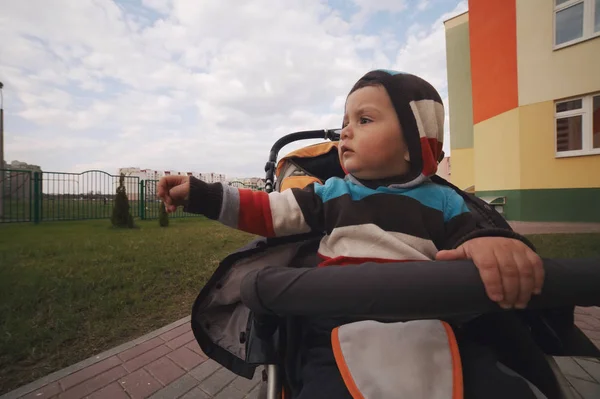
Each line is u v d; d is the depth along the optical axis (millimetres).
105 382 1894
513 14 7688
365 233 850
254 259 969
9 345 2256
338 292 473
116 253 4961
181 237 6926
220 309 971
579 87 6879
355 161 922
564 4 6965
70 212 11633
